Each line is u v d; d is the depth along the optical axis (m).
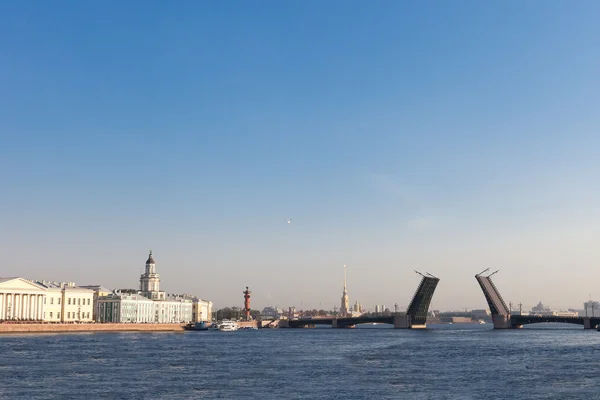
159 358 88.69
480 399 53.94
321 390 58.31
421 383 63.16
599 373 71.50
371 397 54.66
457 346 120.69
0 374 67.94
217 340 144.62
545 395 56.06
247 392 57.00
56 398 53.44
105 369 73.56
